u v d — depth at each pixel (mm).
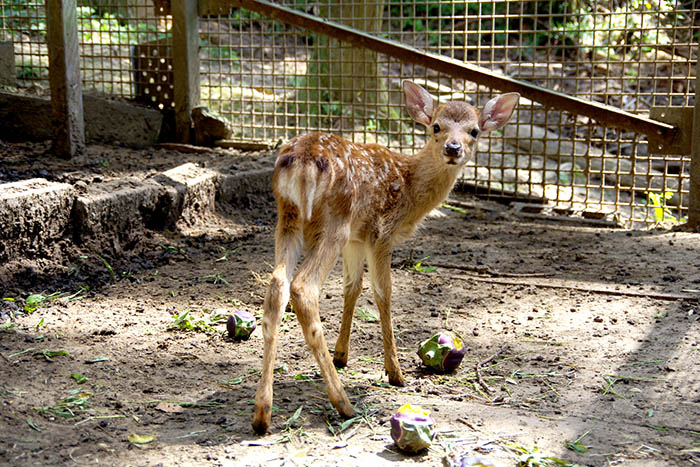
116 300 6023
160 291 6285
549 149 12078
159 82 10250
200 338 5371
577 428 4094
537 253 7582
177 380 4645
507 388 4684
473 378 4859
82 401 4227
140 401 4309
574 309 6039
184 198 7695
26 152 8602
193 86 10023
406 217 5039
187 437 3910
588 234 8352
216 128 9969
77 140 8594
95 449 3723
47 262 6277
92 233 6617
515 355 5195
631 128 8578
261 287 6469
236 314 5379
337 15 11055
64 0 8148
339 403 4184
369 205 4676
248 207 8750
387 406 4387
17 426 3893
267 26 15383
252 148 9906
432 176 5074
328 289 6660
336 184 4324
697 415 4281
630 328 5617
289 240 4254
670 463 3711
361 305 6176
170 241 7355
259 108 11445
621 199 11383
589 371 4918
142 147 9891
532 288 6566
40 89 9867
